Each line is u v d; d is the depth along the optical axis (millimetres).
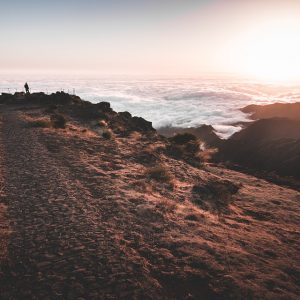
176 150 26156
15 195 11836
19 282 6992
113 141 24422
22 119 30422
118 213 10617
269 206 17031
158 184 14875
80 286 6906
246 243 9781
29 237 8828
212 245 8938
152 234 9320
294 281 7824
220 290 6941
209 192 15180
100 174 15016
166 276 7336
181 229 9898
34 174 14352
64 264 7641
